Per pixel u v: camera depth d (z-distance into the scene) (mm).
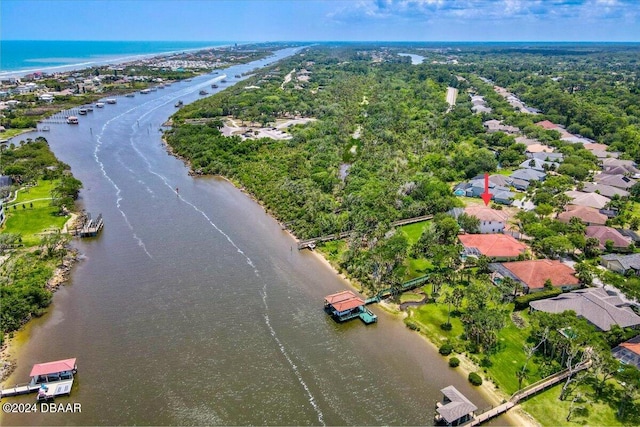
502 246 113750
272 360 78312
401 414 67625
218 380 73438
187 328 86250
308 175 165875
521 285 98750
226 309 92562
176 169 189125
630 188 155875
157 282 101875
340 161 183875
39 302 91188
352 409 68375
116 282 101625
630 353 76625
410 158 186000
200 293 98000
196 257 113812
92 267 108062
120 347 80562
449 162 183000
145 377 73625
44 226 127312
